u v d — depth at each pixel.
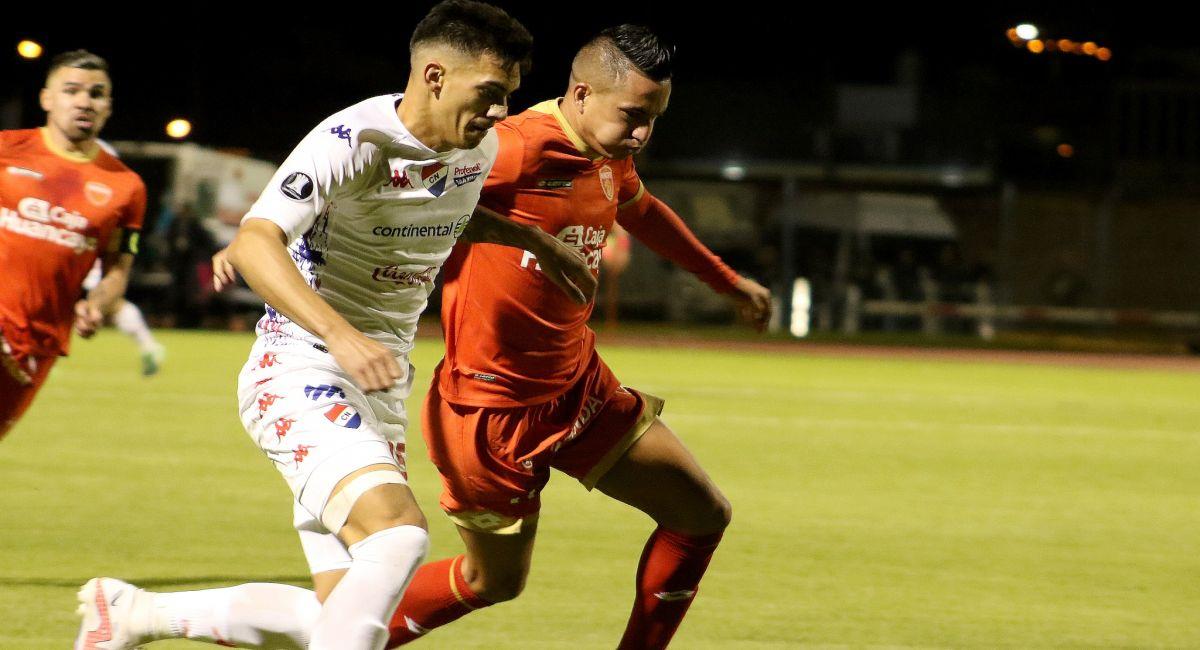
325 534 6.14
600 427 7.23
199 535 11.16
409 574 5.63
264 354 6.25
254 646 6.29
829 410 23.69
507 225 6.75
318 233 6.11
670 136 58.09
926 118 58.34
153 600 6.32
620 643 7.60
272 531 11.41
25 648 7.69
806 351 41.81
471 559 7.33
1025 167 59.56
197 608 6.27
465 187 6.32
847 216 51.12
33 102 49.44
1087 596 10.16
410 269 6.31
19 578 9.40
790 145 58.03
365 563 5.59
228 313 41.78
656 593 7.36
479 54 5.80
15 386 10.54
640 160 57.31
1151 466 17.86
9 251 10.36
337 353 5.33
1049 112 59.97
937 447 19.16
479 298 7.05
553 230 7.16
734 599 9.59
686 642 8.43
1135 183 59.56
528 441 7.15
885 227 51.12
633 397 7.31
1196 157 59.72
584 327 7.28
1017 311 49.06
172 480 13.84
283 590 6.27
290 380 6.10
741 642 8.47
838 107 58.28
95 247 10.63
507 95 5.94
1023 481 16.14
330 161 5.80
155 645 7.89
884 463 17.27
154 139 55.72
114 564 9.99
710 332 49.00
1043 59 63.25
